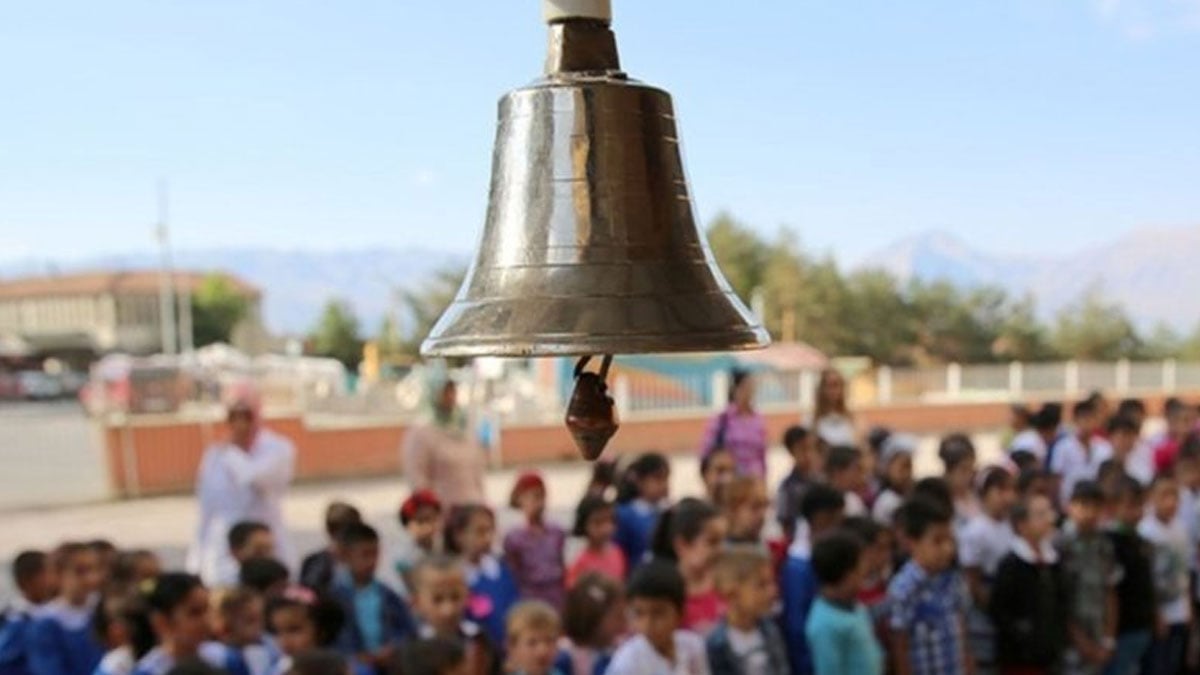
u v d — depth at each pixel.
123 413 18.14
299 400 19.19
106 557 4.65
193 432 16.42
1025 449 7.58
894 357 48.44
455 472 6.81
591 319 1.52
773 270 48.72
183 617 3.72
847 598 4.08
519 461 19.33
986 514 5.57
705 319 1.57
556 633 3.89
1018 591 4.99
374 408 21.12
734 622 3.99
